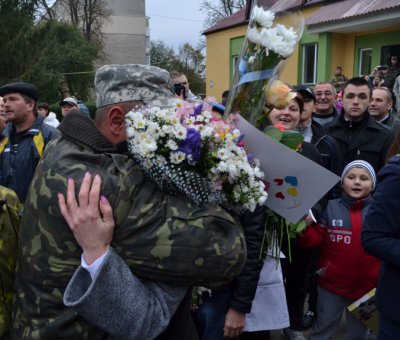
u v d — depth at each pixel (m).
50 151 1.19
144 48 43.03
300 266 2.90
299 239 2.60
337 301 2.65
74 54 30.03
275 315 2.32
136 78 1.24
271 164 1.41
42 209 1.14
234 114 1.45
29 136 3.72
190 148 1.11
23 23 22.98
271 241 1.85
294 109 2.74
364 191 2.58
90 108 17.45
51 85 23.55
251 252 1.83
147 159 1.11
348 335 2.65
